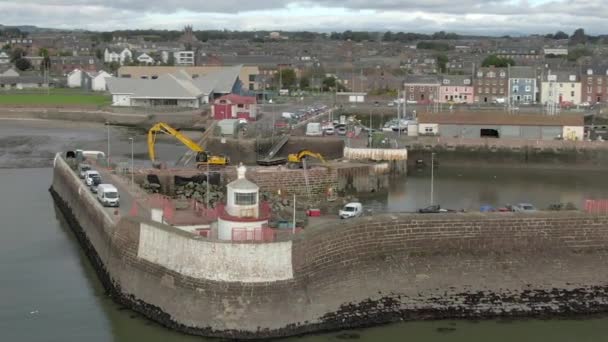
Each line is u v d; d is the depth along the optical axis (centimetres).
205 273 5612
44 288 6700
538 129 14662
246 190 6003
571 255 6488
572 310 6294
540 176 13088
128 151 14788
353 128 16025
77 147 15388
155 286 5950
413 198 10894
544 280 6372
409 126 15350
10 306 6262
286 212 8138
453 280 6269
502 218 6469
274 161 12494
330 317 5809
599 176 13125
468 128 14862
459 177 12938
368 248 6166
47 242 8244
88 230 7912
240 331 5569
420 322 6025
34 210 9869
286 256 5628
